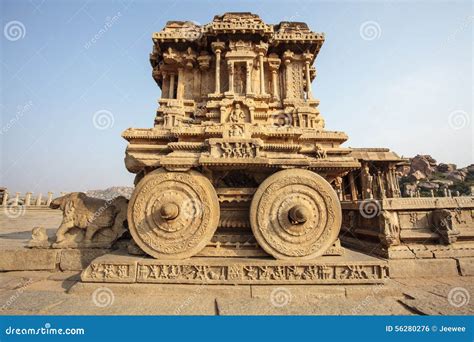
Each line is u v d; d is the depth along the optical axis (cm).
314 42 1019
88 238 632
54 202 659
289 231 522
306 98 1016
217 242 556
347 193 1848
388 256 641
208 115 841
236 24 927
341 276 495
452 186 5541
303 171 539
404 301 457
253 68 1002
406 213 688
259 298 469
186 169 538
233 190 565
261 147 564
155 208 532
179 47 1019
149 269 505
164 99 983
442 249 650
